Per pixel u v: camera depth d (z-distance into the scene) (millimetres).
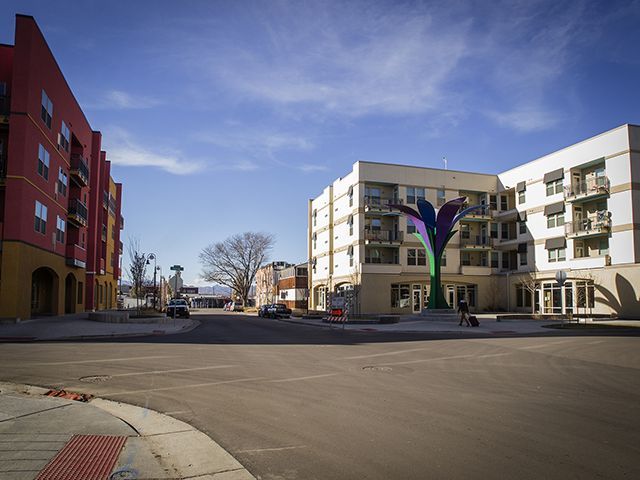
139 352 14656
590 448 5746
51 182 29531
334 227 54906
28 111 25141
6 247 24188
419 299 48188
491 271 50562
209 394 8711
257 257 78062
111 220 55125
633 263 35625
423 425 6719
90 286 42781
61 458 5273
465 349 16203
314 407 7754
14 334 20062
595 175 40125
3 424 6539
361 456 5477
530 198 46906
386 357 14016
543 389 9297
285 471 5047
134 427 6582
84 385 9453
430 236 34906
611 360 13539
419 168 49656
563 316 33188
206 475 4938
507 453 5570
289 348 16281
